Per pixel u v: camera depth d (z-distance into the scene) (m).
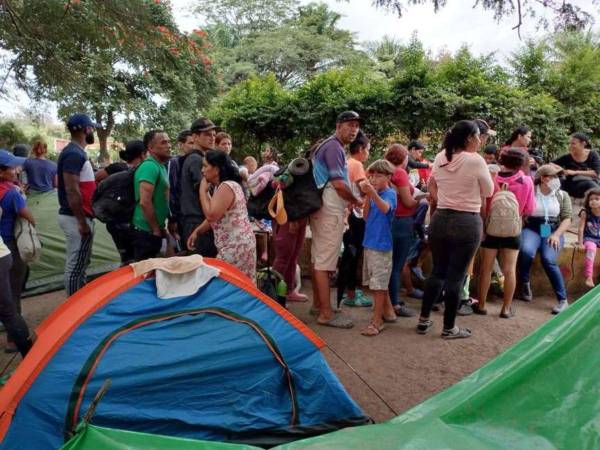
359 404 3.44
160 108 15.48
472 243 4.25
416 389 3.67
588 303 2.32
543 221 5.55
